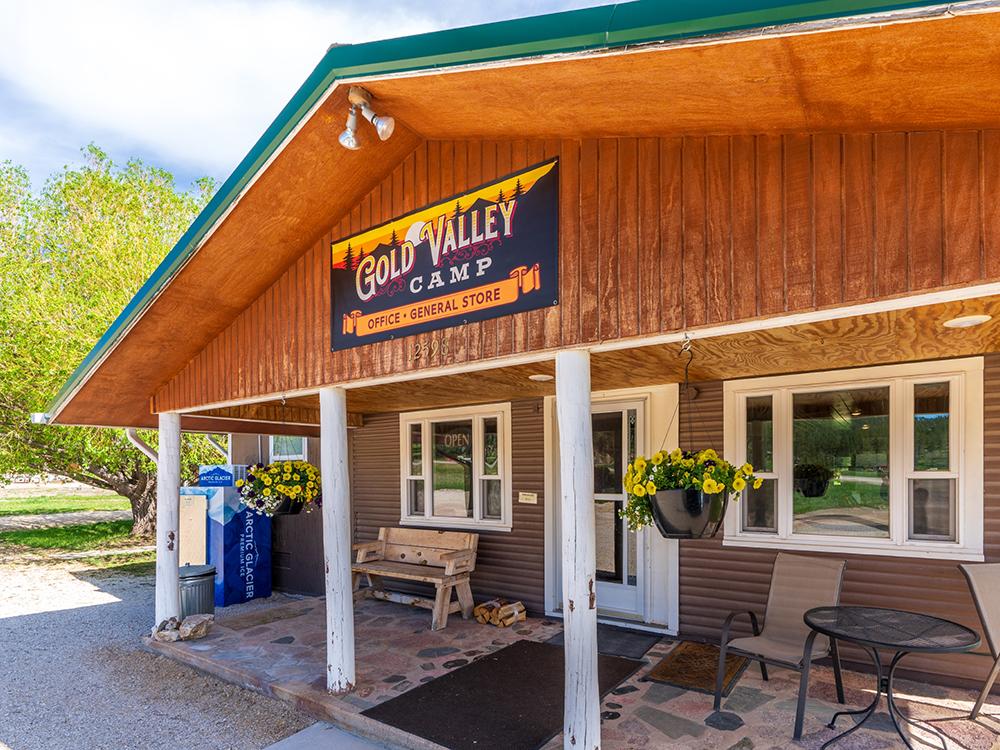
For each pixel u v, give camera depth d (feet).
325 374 15.17
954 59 5.80
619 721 12.71
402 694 14.62
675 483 11.50
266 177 13.00
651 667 15.76
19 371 38.37
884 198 7.89
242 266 15.60
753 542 17.02
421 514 24.90
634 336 9.95
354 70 10.16
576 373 10.72
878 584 15.21
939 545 14.57
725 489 11.41
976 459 14.21
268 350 16.84
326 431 15.26
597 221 10.49
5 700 15.71
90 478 45.91
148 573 33.58
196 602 21.59
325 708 14.14
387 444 26.11
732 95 7.71
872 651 12.80
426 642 18.58
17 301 39.11
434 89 10.11
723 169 9.25
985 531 14.08
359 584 25.59
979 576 12.58
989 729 11.88
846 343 12.60
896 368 15.26
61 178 42.83
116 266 38.78
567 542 10.62
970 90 6.33
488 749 11.96
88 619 23.81
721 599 17.48
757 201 8.91
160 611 20.21
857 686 14.37
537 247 11.19
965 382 14.38
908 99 6.83
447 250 12.69
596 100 8.97
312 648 18.58
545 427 21.34
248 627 21.04
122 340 17.07
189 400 19.54
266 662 17.37
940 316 10.19
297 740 13.17
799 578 14.48
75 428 38.99
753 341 12.30
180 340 18.10
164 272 15.14
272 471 19.77
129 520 57.47
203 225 14.03
